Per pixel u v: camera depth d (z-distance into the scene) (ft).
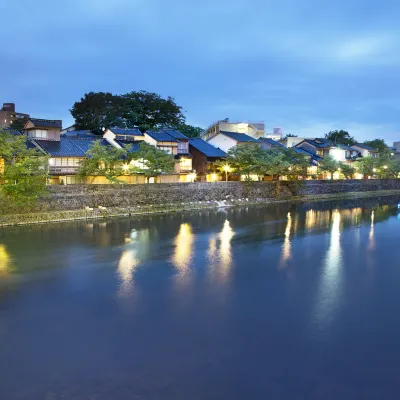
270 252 93.76
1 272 75.10
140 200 155.74
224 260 85.97
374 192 278.67
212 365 42.68
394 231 123.75
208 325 52.47
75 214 134.82
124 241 104.01
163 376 40.70
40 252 90.43
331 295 64.08
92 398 37.32
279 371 41.63
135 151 167.63
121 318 54.54
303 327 52.03
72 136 191.83
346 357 44.52
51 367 42.27
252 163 200.13
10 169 114.62
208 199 180.96
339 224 137.28
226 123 287.89
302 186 229.45
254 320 54.19
